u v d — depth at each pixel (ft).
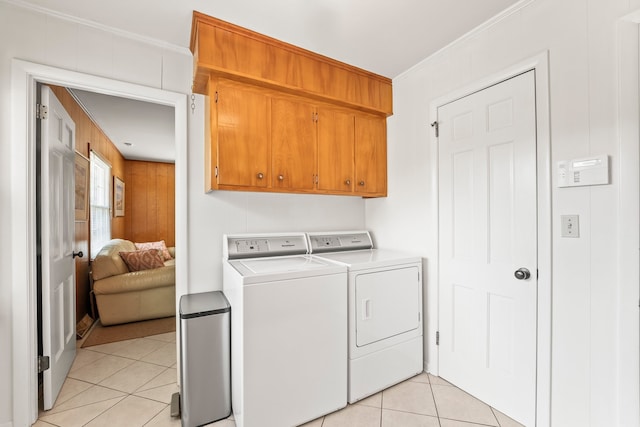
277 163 6.75
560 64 4.87
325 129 7.45
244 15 5.61
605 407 4.35
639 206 4.06
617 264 4.24
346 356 5.94
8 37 5.20
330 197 8.77
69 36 5.68
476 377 6.15
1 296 5.14
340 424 5.45
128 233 18.69
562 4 4.84
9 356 5.19
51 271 5.93
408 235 7.83
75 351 7.94
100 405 6.02
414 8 5.44
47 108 5.74
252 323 4.97
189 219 6.82
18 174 5.22
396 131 8.19
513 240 5.53
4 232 5.15
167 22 5.82
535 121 5.19
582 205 4.62
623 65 4.18
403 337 6.77
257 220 7.64
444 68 6.84
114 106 10.10
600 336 4.41
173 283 11.18
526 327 5.32
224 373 5.71
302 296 5.44
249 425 4.93
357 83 7.66
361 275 6.17
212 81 6.05
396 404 6.00
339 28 6.01
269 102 6.68
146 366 7.61
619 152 4.22
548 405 4.99
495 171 5.83
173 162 20.13
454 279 6.62
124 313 10.46
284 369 5.25
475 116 6.18
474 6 5.39
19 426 5.21
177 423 5.53
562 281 4.84
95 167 12.21
